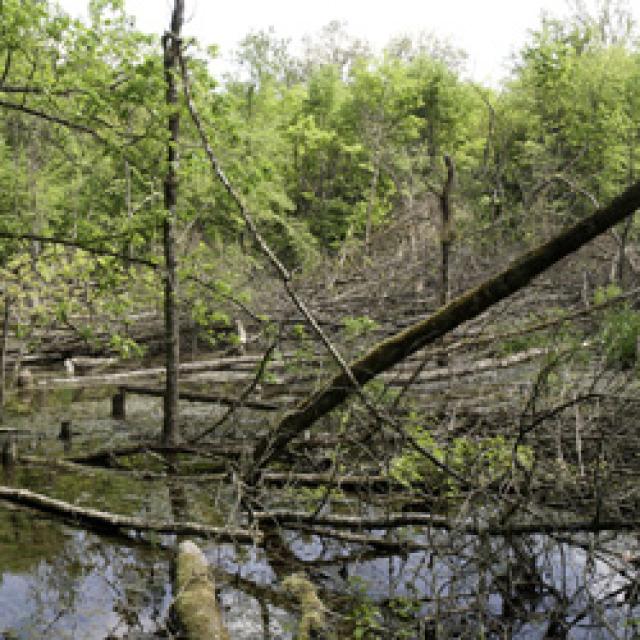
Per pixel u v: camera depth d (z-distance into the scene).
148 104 8.05
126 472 8.09
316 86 37.19
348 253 19.47
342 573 5.52
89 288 10.06
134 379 14.03
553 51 28.39
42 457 8.62
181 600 4.80
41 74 8.10
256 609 4.95
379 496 6.69
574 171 23.95
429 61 35.44
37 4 7.72
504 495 5.29
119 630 4.68
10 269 10.42
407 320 15.34
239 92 30.19
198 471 8.13
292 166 34.16
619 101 27.44
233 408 8.48
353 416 6.57
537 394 5.43
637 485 5.54
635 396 5.68
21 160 15.16
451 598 4.69
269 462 7.02
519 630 4.68
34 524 6.39
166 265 8.78
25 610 4.92
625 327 8.83
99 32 7.90
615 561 5.42
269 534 6.21
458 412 8.19
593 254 16.67
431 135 34.88
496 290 5.54
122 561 5.71
